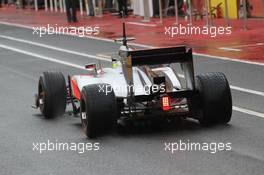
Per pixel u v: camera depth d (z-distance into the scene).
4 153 16.00
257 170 13.41
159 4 48.12
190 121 18.16
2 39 46.62
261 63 28.81
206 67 28.72
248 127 17.22
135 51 16.45
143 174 13.58
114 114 16.39
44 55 36.53
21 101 23.25
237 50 33.16
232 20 45.81
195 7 47.44
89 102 16.28
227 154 14.72
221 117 16.97
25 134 17.92
